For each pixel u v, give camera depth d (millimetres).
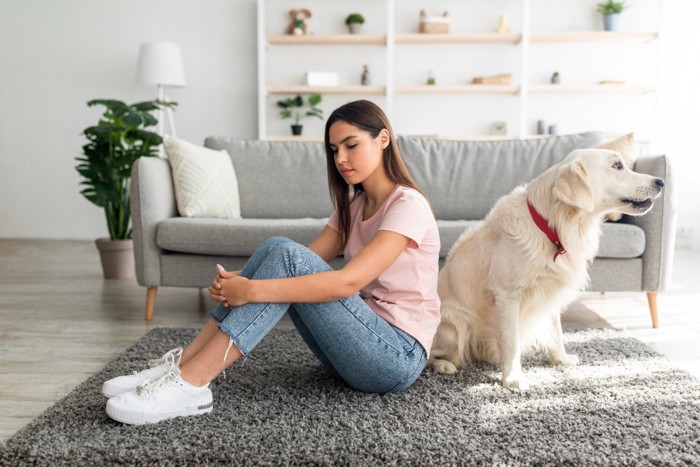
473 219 3162
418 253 1625
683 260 4500
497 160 3211
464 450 1366
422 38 5266
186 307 2996
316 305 1481
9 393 1806
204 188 2971
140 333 2514
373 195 1649
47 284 3557
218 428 1472
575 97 5492
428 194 3184
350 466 1310
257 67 5508
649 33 5133
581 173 1667
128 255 3764
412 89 5277
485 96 5539
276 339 2324
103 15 5480
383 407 1620
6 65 5523
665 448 1385
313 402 1657
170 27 5508
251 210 3256
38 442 1396
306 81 5590
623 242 2518
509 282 1793
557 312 1968
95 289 3420
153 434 1434
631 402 1668
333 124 1548
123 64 5516
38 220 5637
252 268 1574
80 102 5535
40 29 5488
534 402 1668
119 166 3691
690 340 2418
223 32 5496
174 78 4949
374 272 1494
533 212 1775
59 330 2551
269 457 1333
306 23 5512
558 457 1332
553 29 5469
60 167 5582
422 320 1647
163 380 1501
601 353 2156
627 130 5480
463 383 1821
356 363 1562
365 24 5527
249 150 3357
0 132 5574
